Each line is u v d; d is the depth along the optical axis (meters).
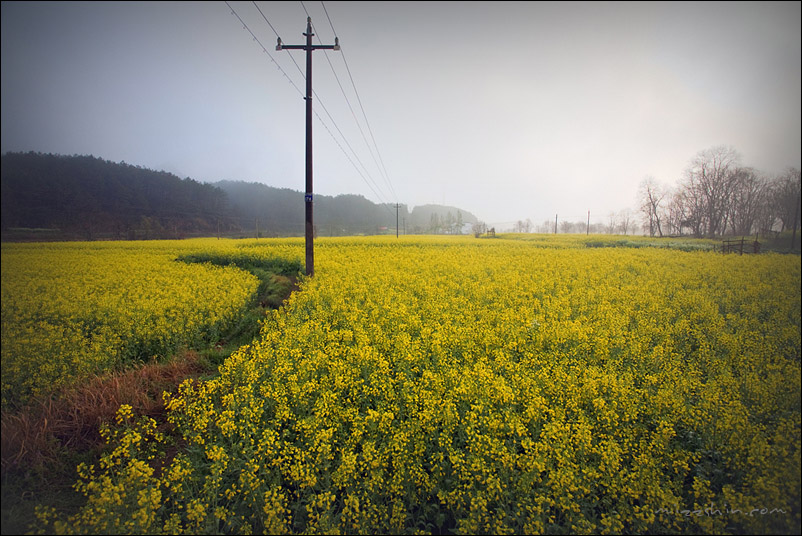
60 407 6.25
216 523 4.18
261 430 5.52
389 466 4.88
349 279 16.08
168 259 23.33
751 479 4.43
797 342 8.56
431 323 9.94
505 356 7.50
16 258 15.23
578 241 43.16
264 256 23.94
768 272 17.27
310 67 16.34
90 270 18.08
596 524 4.25
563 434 4.76
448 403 5.30
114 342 8.79
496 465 4.52
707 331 9.62
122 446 4.88
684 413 5.53
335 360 7.32
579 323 9.45
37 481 5.09
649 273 18.67
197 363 8.61
